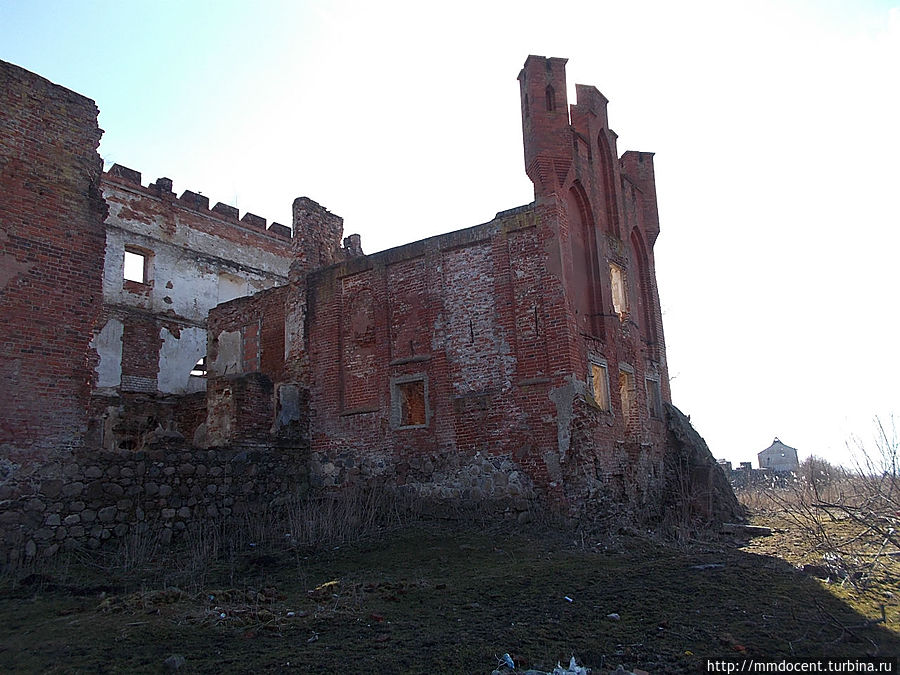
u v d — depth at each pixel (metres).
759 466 50.59
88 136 12.96
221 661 6.08
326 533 12.97
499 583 9.10
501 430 14.91
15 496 10.84
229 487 14.62
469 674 5.72
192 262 27.83
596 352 15.79
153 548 12.07
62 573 10.14
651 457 17.73
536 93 15.71
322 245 20.22
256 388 16.81
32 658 6.25
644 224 20.75
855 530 12.66
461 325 15.96
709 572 9.39
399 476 16.03
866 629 6.80
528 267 15.26
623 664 5.95
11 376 11.16
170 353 26.23
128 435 21.59
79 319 12.23
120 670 5.91
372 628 7.12
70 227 12.36
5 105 11.77
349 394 17.50
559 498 13.84
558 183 15.35
